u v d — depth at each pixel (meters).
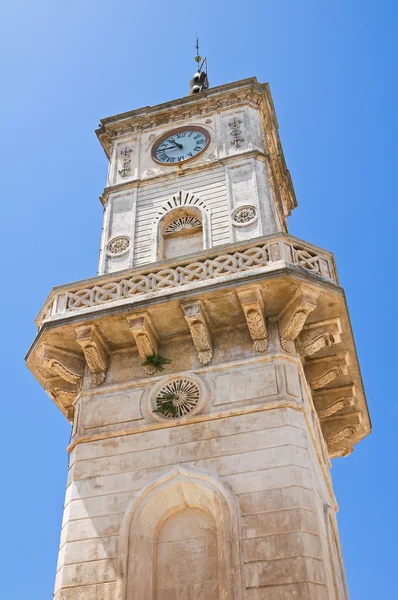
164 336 19.22
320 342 18.80
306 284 17.88
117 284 19.42
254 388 17.56
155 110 27.17
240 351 18.39
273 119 27.92
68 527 16.45
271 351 18.09
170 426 17.48
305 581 14.40
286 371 17.75
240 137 25.11
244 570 14.86
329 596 14.72
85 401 18.62
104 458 17.39
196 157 24.84
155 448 17.22
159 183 24.44
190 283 18.45
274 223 22.53
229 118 25.98
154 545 16.30
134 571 15.54
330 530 17.31
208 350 18.45
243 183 23.30
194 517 16.56
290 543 14.95
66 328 18.80
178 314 18.56
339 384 20.95
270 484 15.88
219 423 17.17
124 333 19.03
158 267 19.25
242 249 18.89
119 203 24.33
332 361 19.95
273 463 16.17
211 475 16.31
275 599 14.32
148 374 18.67
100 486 16.95
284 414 16.88
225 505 15.78
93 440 17.77
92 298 19.38
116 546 15.93
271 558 14.86
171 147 25.78
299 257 18.88
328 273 19.08
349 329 19.28
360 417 21.81
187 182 24.06
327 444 22.56
